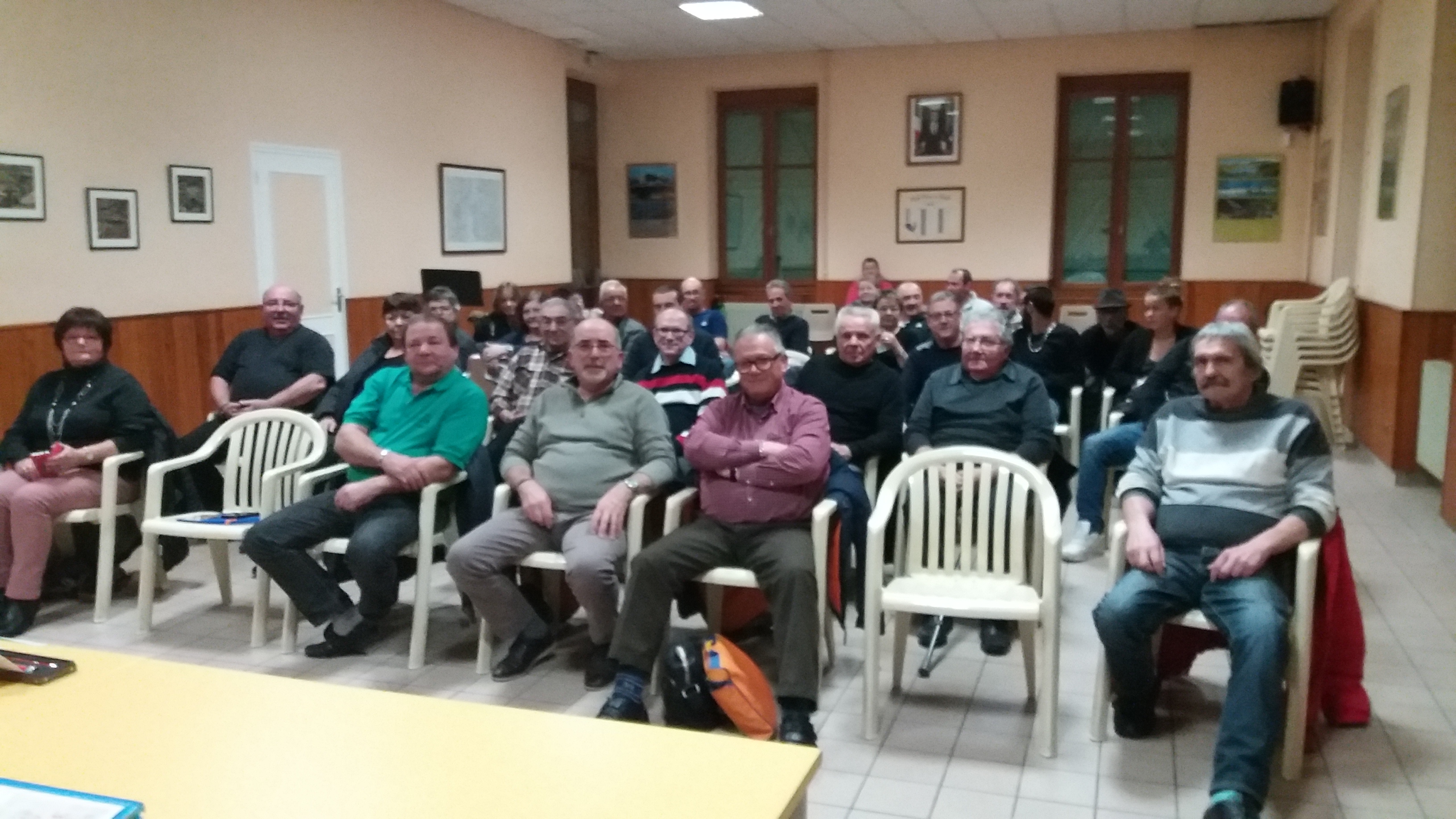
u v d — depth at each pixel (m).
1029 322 5.23
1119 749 2.71
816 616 2.76
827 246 9.47
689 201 9.73
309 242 6.26
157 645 3.48
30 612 3.61
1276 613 2.40
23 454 3.86
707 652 2.71
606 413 3.30
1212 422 2.74
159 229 5.29
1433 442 5.08
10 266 4.60
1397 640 3.39
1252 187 8.46
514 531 3.15
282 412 3.80
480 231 7.81
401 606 3.86
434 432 3.39
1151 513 2.73
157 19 5.22
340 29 6.38
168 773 1.41
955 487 2.96
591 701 3.02
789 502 2.95
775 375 3.08
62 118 4.79
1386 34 6.16
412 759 1.46
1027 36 8.66
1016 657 3.31
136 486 3.90
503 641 3.50
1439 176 5.26
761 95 9.49
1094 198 8.91
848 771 2.61
